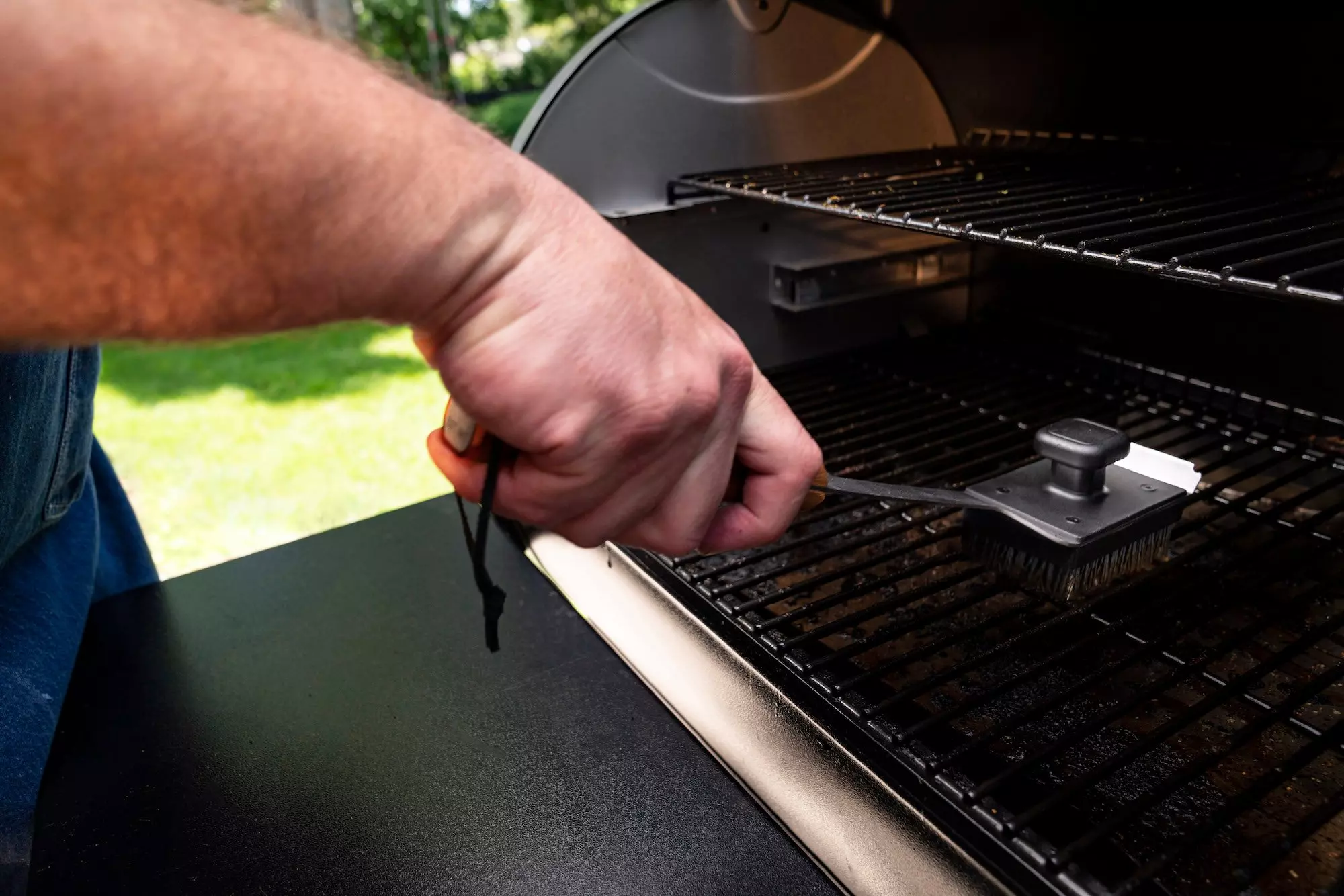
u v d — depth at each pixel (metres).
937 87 1.20
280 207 0.27
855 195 0.88
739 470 0.47
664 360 0.35
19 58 0.23
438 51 7.17
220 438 2.62
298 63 0.28
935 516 0.79
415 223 0.29
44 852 0.58
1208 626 0.70
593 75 0.98
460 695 0.71
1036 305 1.19
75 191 0.24
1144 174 0.95
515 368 0.32
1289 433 0.91
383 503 2.14
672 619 0.70
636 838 0.57
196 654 0.78
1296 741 0.58
